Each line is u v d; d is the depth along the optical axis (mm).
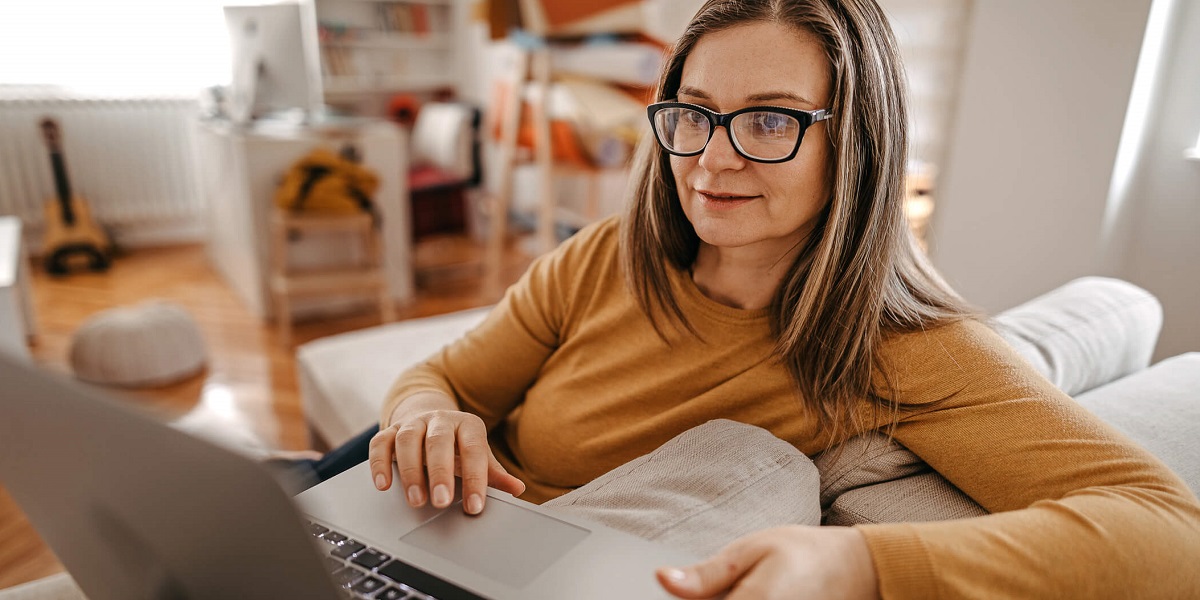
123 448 384
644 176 831
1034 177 1868
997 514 521
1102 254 1792
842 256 718
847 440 737
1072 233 1812
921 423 695
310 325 3045
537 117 3082
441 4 5105
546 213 3158
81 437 402
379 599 457
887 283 720
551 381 898
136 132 4086
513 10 3018
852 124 674
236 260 3299
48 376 385
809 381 740
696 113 706
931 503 667
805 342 736
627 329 854
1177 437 775
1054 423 614
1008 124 1902
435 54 5191
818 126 672
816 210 716
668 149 738
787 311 749
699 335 797
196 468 362
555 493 855
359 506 562
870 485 714
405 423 665
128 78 4156
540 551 500
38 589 750
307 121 3396
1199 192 1689
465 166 4227
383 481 589
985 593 457
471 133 4402
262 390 2443
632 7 2859
